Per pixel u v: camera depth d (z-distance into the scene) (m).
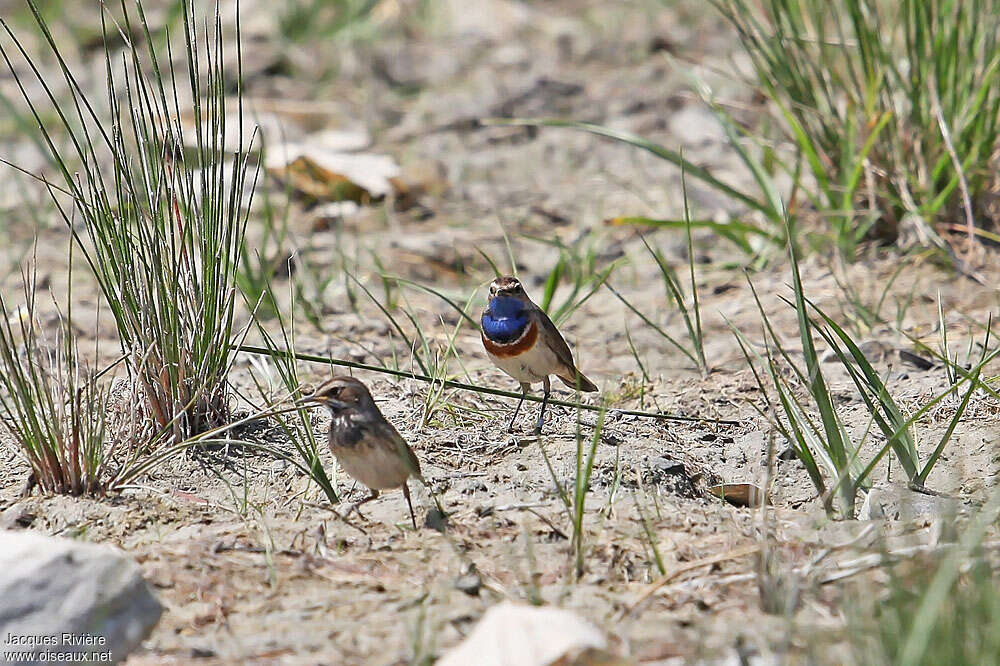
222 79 10.10
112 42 25.52
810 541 8.25
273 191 19.11
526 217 18.56
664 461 9.89
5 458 10.12
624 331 14.23
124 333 10.03
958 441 10.41
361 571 7.93
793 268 9.38
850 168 15.25
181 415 9.95
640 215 18.28
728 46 25.83
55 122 21.55
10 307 14.68
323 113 22.78
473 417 11.17
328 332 14.08
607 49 26.50
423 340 12.23
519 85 24.39
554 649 6.08
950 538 7.84
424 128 22.58
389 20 28.14
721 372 12.56
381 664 6.66
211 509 9.11
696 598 7.38
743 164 19.89
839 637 6.62
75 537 8.58
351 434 8.52
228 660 6.74
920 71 14.88
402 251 17.06
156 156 10.23
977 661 5.96
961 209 15.40
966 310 13.84
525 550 8.24
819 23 15.40
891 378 12.02
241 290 14.17
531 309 10.87
